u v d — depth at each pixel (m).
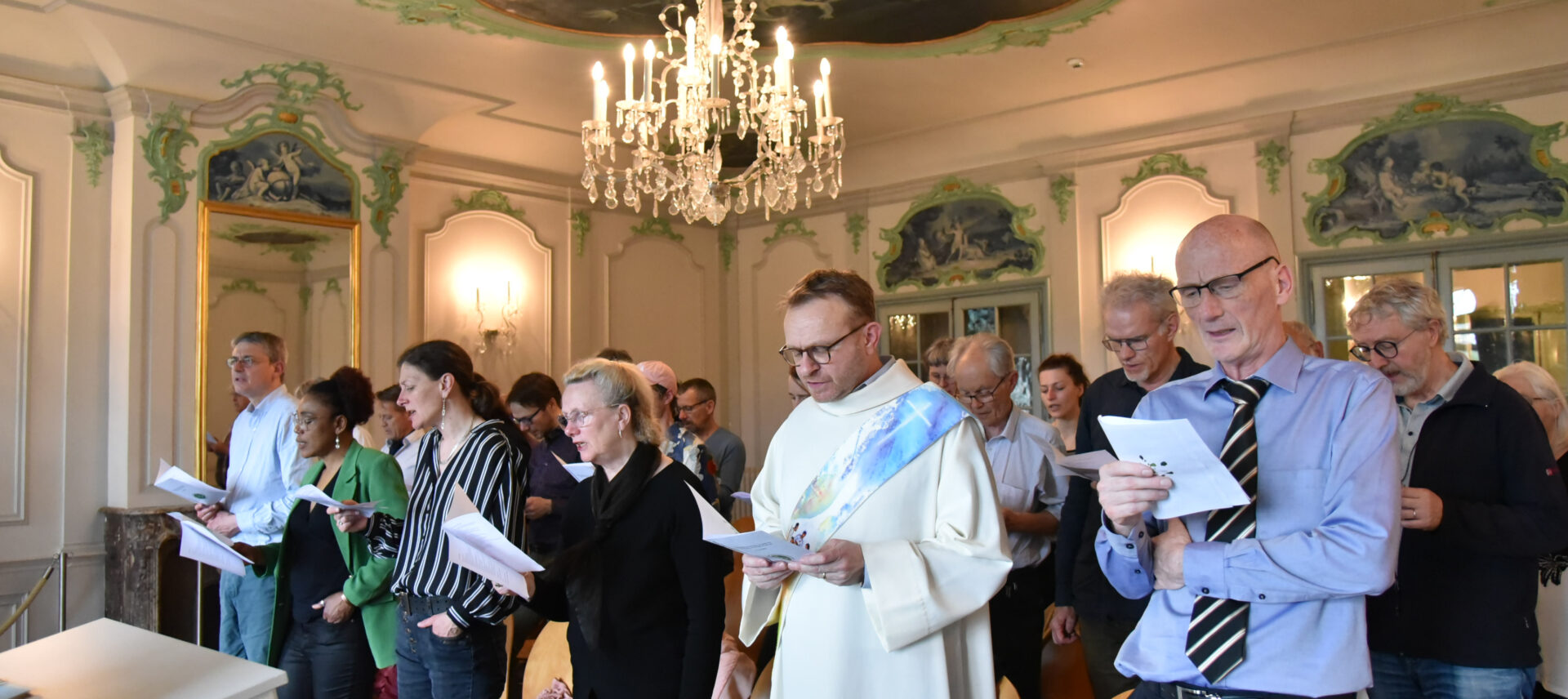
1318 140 6.52
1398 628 2.23
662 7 5.16
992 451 3.23
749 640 2.19
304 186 6.16
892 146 8.24
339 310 6.28
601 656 2.28
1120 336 2.59
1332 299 6.45
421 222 7.32
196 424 5.59
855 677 1.95
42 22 5.20
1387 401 1.60
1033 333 7.62
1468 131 5.96
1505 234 5.80
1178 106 6.91
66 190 5.44
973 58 6.15
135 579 5.31
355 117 6.43
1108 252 7.28
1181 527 1.73
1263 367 1.71
